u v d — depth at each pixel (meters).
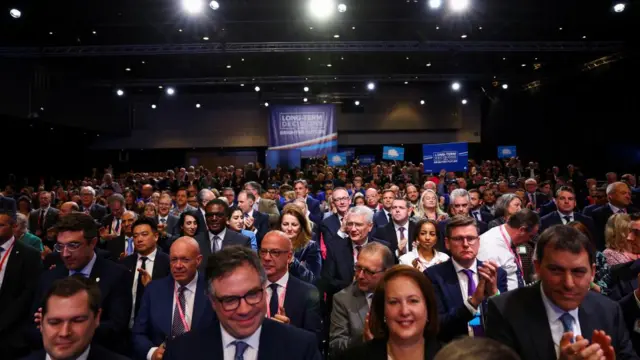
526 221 4.20
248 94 25.55
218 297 1.96
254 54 16.61
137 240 4.43
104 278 3.49
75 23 13.48
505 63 19.06
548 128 21.86
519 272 4.25
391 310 2.18
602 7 12.94
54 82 18.22
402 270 2.25
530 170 18.91
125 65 18.20
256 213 7.23
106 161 25.67
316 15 13.27
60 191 12.55
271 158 22.97
